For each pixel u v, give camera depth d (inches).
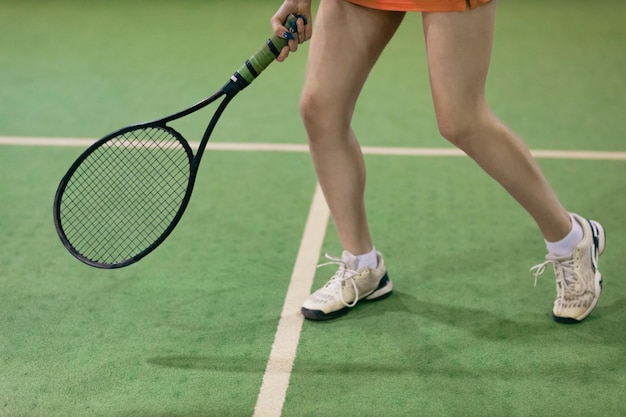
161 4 292.7
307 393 91.0
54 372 95.0
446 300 110.1
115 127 177.8
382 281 109.6
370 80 210.1
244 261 121.3
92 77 213.3
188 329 103.8
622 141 167.3
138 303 109.9
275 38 93.0
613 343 99.5
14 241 127.2
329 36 94.4
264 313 107.6
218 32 257.0
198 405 89.2
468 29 88.0
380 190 145.8
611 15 269.7
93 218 126.5
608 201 139.7
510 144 93.1
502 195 143.2
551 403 88.7
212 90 202.4
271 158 160.9
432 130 175.2
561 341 100.1
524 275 116.2
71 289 113.3
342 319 106.0
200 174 152.8
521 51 233.0
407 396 90.2
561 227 100.6
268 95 198.5
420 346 99.6
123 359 97.5
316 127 98.6
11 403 89.7
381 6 90.9
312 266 120.0
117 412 88.2
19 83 208.5
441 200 141.5
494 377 93.4
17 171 154.0
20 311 107.9
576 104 190.1
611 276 115.0
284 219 135.4
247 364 96.6
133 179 138.3
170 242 127.0
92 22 269.0
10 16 275.7
